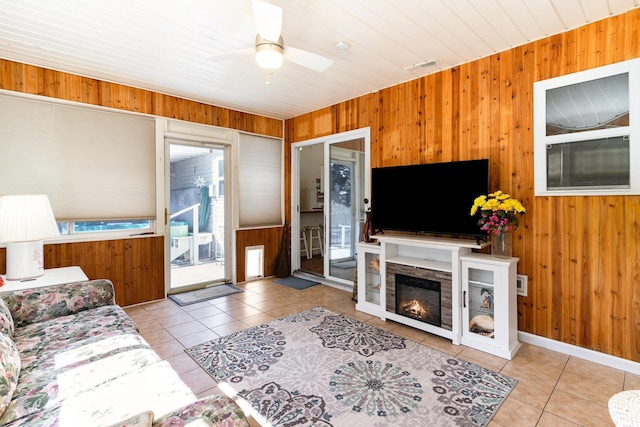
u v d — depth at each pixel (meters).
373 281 3.59
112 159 3.57
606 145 2.39
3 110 2.94
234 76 3.42
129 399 1.23
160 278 3.98
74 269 2.87
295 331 3.01
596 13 2.30
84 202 3.39
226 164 4.69
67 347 1.68
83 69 3.21
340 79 3.55
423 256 3.31
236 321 3.27
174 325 3.17
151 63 3.08
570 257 2.55
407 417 1.82
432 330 2.90
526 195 2.76
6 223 2.23
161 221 3.98
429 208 3.17
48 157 3.17
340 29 2.50
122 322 2.04
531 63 2.71
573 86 2.52
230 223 4.73
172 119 4.03
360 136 4.18
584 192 2.47
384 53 2.91
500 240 2.64
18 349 1.65
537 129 2.68
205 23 2.40
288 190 5.39
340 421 1.79
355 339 2.83
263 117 5.06
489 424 1.76
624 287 2.32
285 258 5.17
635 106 2.25
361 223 4.34
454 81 3.20
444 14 2.30
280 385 2.13
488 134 2.98
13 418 1.12
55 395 1.25
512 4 2.19
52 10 2.21
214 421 0.94
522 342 2.79
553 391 2.06
